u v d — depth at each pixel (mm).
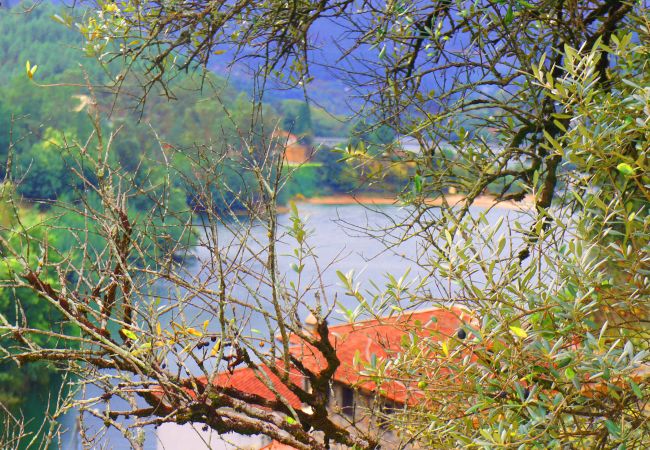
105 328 3287
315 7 4344
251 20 4348
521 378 3014
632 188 3240
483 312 3027
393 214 4203
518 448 2762
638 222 2982
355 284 3363
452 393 3262
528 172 4230
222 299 2973
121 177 3119
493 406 2994
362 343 11195
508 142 4270
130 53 4137
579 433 2852
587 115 2951
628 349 2646
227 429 3309
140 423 3229
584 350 2742
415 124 4418
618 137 2895
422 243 3375
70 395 3395
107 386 3215
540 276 2977
